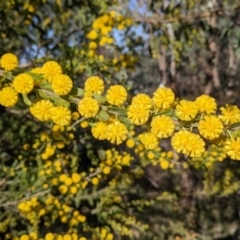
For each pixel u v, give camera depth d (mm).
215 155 2471
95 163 2697
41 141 2568
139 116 1053
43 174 2477
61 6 2920
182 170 5168
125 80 2889
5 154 2822
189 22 3203
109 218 2998
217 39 4105
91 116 1080
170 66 5285
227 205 5152
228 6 3242
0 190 2457
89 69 2723
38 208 2373
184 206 4797
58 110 1088
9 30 2746
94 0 2859
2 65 1150
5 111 2730
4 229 2309
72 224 2635
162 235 4312
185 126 1063
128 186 3211
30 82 1082
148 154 2457
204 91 5410
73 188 2488
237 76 5074
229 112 1063
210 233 5000
